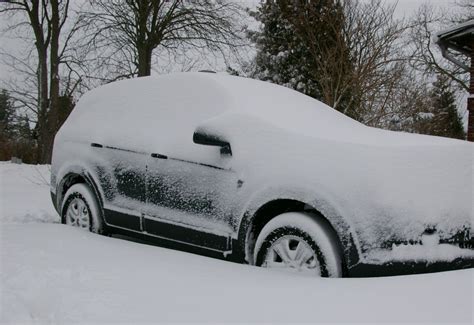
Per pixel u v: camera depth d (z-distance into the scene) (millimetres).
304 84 19031
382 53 12508
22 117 29297
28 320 2576
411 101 12859
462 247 3680
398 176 3645
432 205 3617
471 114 14438
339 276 3592
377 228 3553
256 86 5070
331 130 4320
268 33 20906
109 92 5723
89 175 5375
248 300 2908
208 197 4348
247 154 4156
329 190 3686
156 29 19266
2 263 3590
